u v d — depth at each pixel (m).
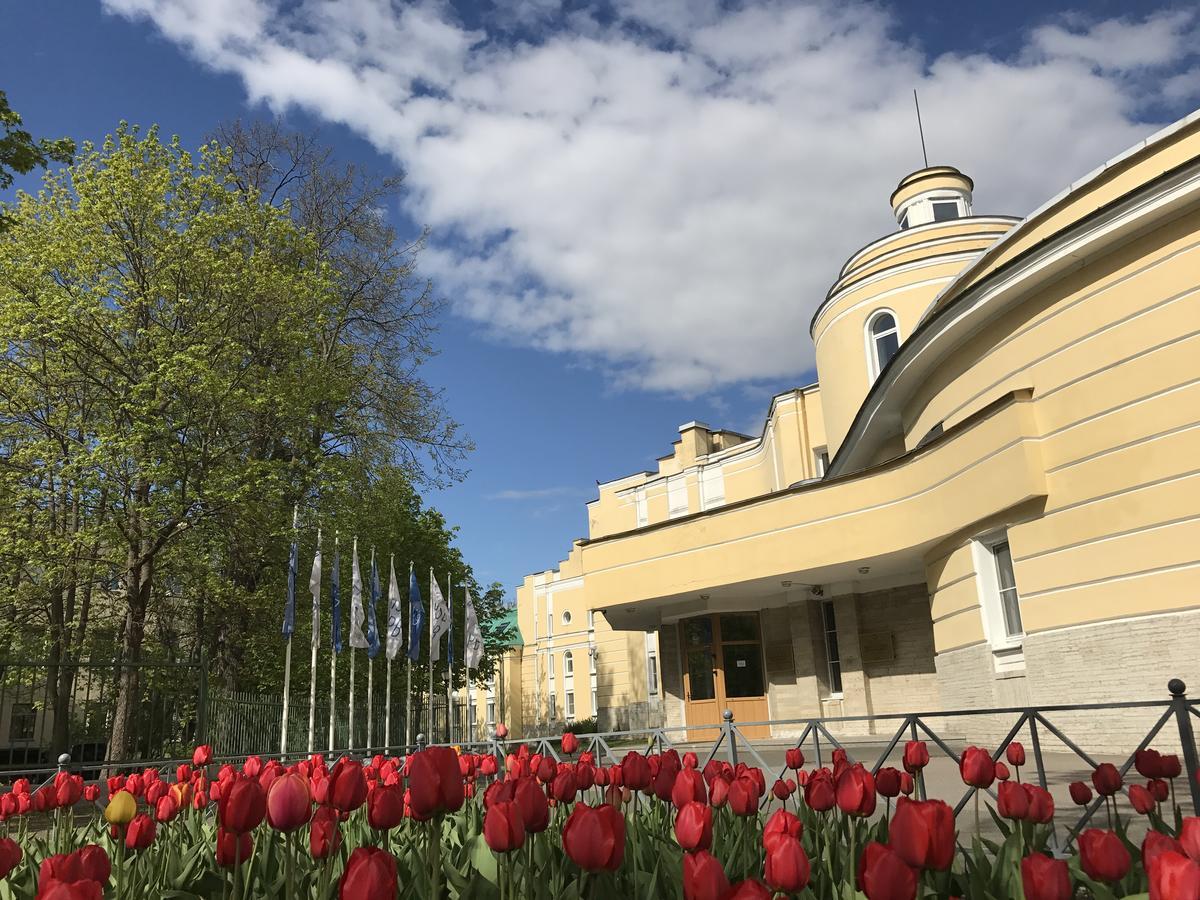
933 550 15.80
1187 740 5.19
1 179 12.19
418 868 2.76
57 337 18.95
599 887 2.58
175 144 22.45
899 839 2.23
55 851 4.34
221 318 21.67
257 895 2.94
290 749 21.45
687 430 39.88
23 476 19.55
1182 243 11.41
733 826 3.65
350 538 25.03
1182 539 10.87
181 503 19.42
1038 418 12.94
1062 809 7.51
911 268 21.86
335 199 28.73
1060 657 12.18
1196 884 1.83
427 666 34.03
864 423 19.02
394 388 27.66
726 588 18.98
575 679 50.78
